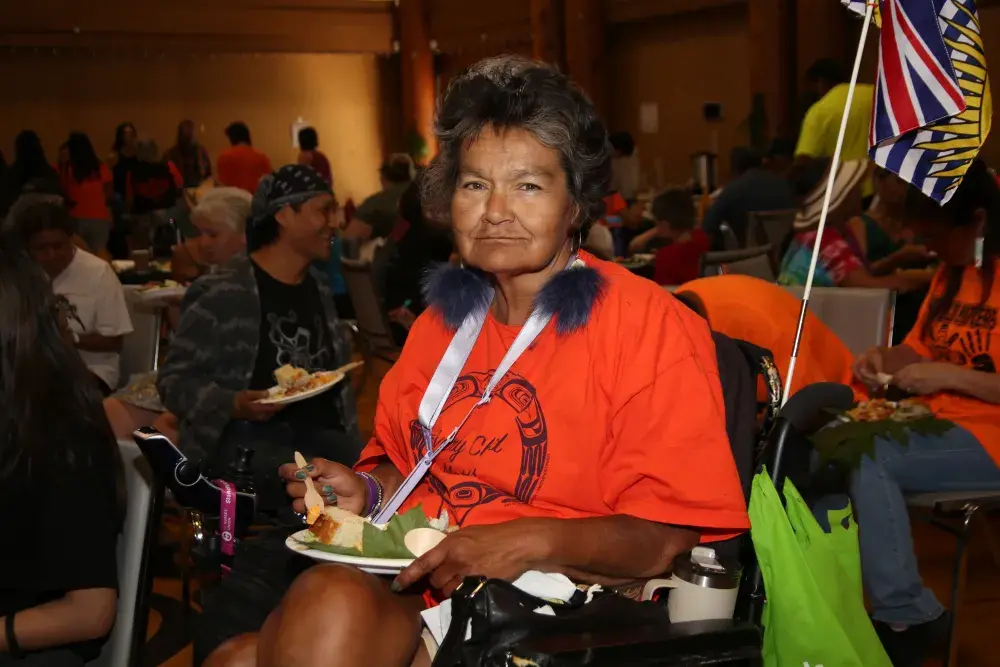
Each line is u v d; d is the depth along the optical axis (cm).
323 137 1658
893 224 494
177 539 382
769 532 152
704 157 901
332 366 309
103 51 1510
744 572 170
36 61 1479
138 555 191
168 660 288
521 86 166
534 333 169
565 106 166
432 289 184
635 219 769
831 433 258
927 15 188
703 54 1108
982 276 277
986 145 807
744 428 176
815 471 249
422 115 1639
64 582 170
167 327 470
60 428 172
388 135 1703
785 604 151
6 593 172
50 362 174
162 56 1545
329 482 177
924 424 264
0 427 169
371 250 777
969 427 265
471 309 180
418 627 155
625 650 135
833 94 595
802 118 650
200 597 318
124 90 1531
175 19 1534
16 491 169
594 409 162
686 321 169
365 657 143
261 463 270
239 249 397
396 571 151
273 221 297
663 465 156
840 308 330
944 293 286
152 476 196
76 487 173
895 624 252
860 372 286
